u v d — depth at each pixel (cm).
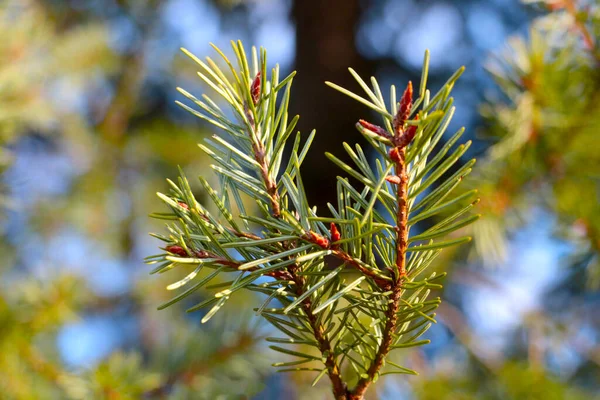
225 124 52
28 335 94
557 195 96
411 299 53
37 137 185
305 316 53
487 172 95
